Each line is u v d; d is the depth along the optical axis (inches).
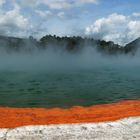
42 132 298.7
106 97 763.4
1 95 784.3
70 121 404.8
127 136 295.3
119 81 1215.6
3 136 290.8
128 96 777.6
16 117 434.9
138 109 471.2
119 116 422.0
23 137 289.6
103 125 316.8
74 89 930.1
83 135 295.3
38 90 897.5
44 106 625.9
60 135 294.2
